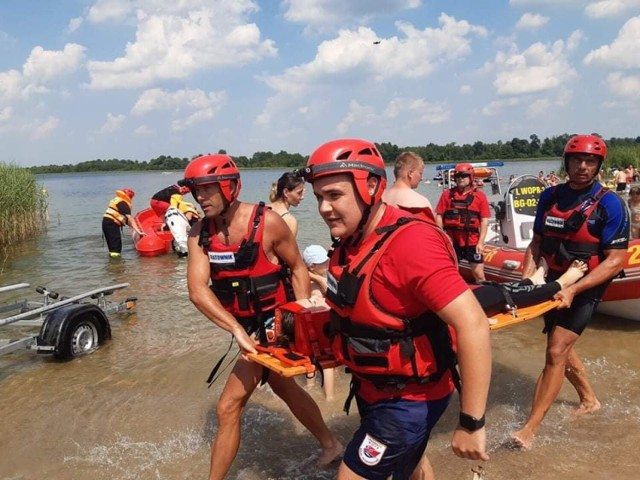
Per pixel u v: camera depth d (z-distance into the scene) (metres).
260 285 3.50
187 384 5.51
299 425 4.62
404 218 2.27
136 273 11.35
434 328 2.34
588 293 3.99
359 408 2.62
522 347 6.23
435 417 2.48
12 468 4.10
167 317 7.85
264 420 4.71
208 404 5.06
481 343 2.06
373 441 2.46
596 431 4.26
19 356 6.44
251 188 44.66
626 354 5.84
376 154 2.33
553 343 4.04
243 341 3.19
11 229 16.53
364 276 2.27
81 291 9.65
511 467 3.81
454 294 2.07
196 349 6.51
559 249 4.17
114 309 7.69
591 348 6.06
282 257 3.59
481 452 2.12
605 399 4.80
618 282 6.49
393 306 2.26
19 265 12.61
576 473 3.71
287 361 2.79
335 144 2.27
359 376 2.49
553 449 4.02
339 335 2.51
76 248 15.23
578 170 4.04
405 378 2.37
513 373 5.50
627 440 4.10
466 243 8.25
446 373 2.48
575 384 4.54
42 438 4.52
